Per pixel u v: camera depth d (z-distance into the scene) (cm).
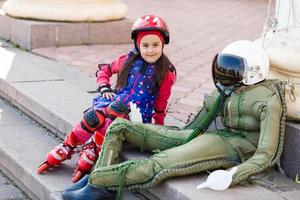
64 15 732
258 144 358
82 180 379
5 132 493
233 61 366
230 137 371
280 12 412
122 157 395
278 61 391
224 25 955
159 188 357
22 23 722
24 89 539
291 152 377
